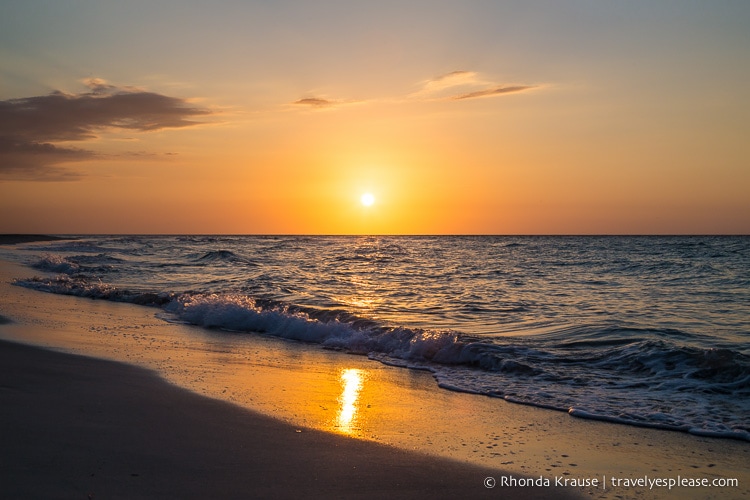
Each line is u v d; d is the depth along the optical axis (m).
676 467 5.23
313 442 5.48
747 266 32.34
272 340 12.02
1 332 10.84
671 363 9.16
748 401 7.46
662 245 67.50
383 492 4.42
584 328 12.84
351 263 36.59
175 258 38.78
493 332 12.45
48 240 84.69
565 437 6.05
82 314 14.14
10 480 4.12
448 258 43.03
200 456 4.89
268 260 38.78
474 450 5.54
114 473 4.38
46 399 6.34
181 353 9.91
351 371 9.16
